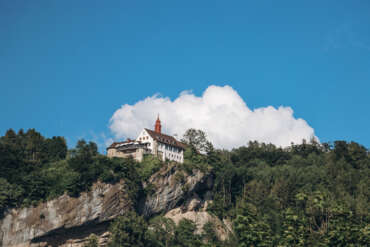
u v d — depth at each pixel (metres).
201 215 169.25
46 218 131.88
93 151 163.50
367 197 166.00
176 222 161.12
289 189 170.75
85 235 139.00
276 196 171.88
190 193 171.12
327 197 155.12
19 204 131.50
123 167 150.88
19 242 127.44
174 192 164.62
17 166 146.50
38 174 140.50
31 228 129.62
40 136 172.62
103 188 142.88
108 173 145.00
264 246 127.06
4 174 137.62
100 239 140.50
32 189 134.00
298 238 126.81
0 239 125.25
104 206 140.88
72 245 136.25
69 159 154.12
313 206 151.50
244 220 142.88
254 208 162.25
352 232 123.69
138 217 143.88
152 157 168.38
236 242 151.50
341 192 167.00
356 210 147.62
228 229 167.75
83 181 140.00
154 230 149.88
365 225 132.62
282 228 139.12
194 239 151.12
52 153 166.12
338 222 130.75
